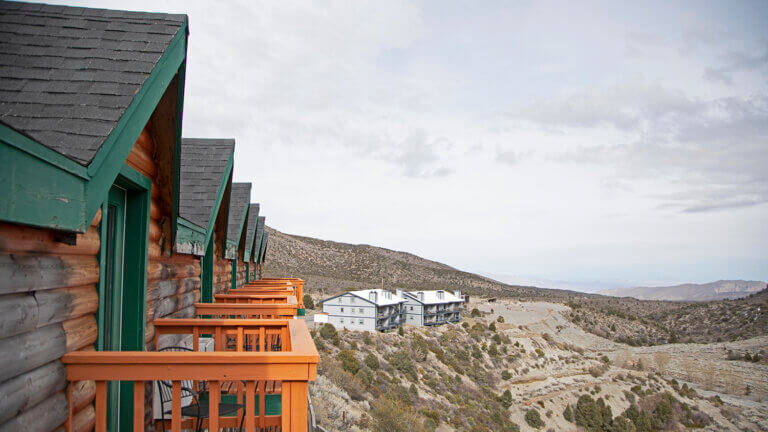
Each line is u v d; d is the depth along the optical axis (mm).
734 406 54094
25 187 1803
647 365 65750
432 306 67438
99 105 2652
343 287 82312
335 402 19250
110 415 3568
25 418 2119
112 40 3254
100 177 2438
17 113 2506
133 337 3908
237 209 10594
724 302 110188
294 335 3182
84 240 2850
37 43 3123
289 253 113875
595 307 105312
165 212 4695
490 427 36906
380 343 48219
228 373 2529
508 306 92125
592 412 46562
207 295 7734
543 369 57688
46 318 2342
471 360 53812
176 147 4164
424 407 32844
